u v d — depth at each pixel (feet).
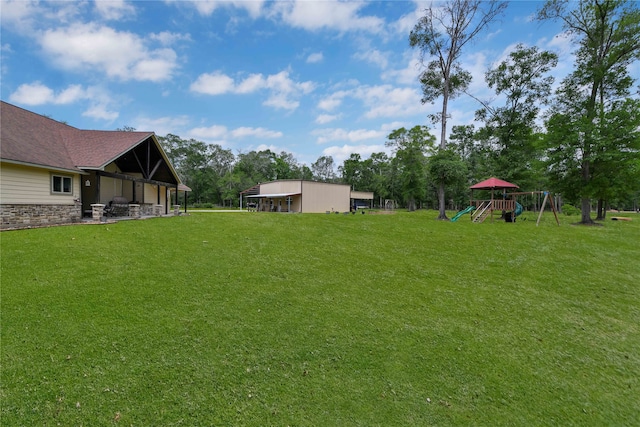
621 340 14.52
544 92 72.64
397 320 15.24
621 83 54.44
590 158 52.85
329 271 22.27
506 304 17.97
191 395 9.38
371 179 193.36
